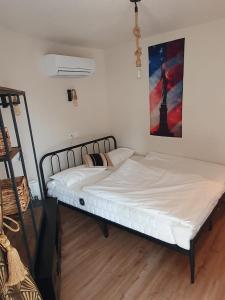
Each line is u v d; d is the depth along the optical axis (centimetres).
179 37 295
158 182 242
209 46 276
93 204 241
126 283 191
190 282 187
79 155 353
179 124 326
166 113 335
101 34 282
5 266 100
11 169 131
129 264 212
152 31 293
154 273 199
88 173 296
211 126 299
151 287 185
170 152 346
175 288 182
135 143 384
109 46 352
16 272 100
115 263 214
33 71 273
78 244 244
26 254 157
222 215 273
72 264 216
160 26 273
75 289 188
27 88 269
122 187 238
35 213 218
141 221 202
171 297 175
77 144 347
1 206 106
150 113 351
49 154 298
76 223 284
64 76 303
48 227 201
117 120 395
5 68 244
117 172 276
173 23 265
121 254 226
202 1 203
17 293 104
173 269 202
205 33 275
